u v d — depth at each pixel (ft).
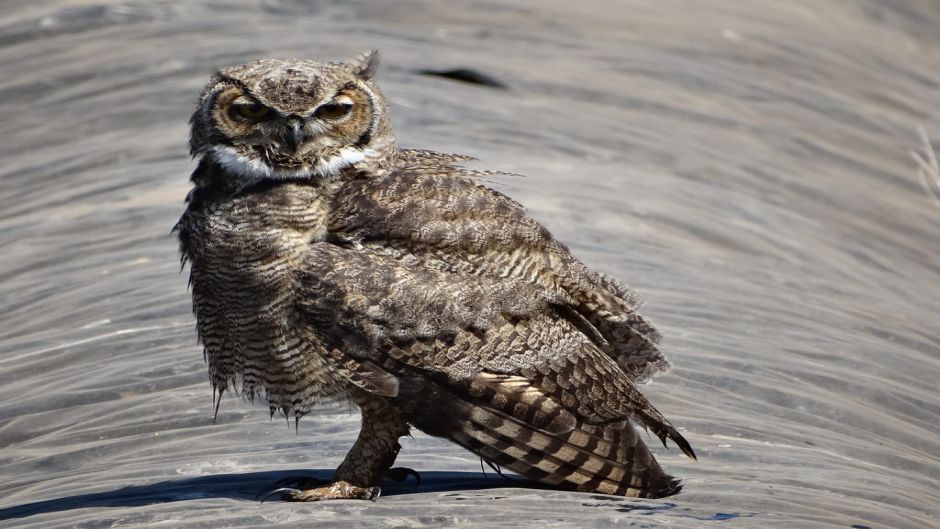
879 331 56.59
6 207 68.18
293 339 34.17
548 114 81.30
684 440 34.47
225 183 35.06
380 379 33.53
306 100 34.37
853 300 62.64
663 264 59.47
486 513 31.19
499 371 33.60
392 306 33.45
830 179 85.15
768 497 32.99
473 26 99.09
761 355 48.21
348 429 41.16
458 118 77.61
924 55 128.06
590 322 35.76
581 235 61.41
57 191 69.05
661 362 36.40
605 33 102.89
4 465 40.34
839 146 93.45
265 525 30.86
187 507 33.04
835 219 78.59
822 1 133.90
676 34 106.42
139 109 78.64
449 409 33.50
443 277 33.83
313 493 33.96
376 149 35.86
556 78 88.84
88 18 90.33
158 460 39.14
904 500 35.17
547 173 70.28
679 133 84.53
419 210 34.35
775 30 115.75
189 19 91.30
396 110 76.89
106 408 43.55
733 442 39.73
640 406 34.96
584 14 106.32
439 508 31.91
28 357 48.91
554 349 34.19
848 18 132.67
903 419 45.75
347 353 33.71
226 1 95.76
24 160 73.46
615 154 77.82
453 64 87.20
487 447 33.60
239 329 34.60
